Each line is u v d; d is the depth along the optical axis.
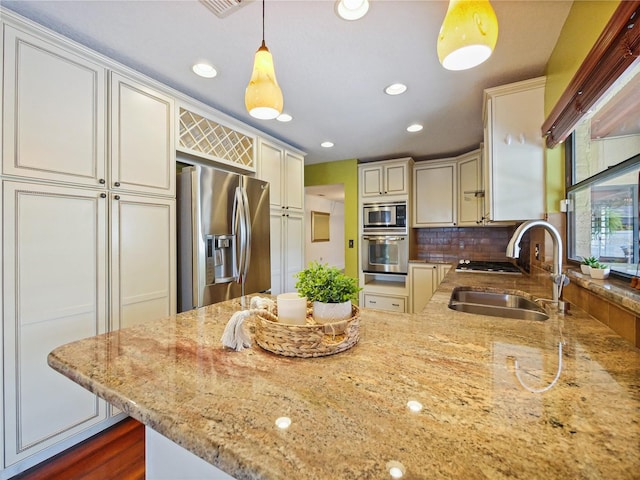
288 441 0.48
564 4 1.33
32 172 1.41
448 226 3.69
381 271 3.88
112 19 1.42
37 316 1.43
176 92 2.03
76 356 0.82
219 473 0.71
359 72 1.87
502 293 1.79
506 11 1.36
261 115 1.19
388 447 0.46
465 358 0.79
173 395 0.62
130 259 1.79
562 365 0.74
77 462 1.52
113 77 1.71
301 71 1.86
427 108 2.39
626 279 1.19
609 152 1.31
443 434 0.48
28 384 1.41
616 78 0.98
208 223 2.12
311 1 1.30
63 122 1.51
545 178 1.82
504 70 1.83
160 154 1.96
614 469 0.41
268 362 0.78
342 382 0.67
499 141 1.90
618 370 0.71
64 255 1.52
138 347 0.88
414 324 1.09
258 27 1.47
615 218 1.29
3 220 1.33
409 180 3.77
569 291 1.49
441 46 0.86
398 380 0.67
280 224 3.08
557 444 0.46
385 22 1.43
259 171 2.80
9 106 1.34
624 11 0.82
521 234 1.22
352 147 3.46
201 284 2.07
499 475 0.40
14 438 1.38
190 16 1.40
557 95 1.58
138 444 1.66
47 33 1.43
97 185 1.65
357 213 4.02
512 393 0.61
